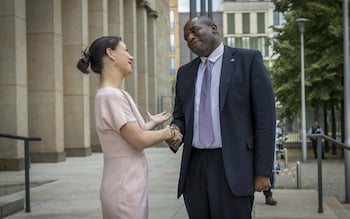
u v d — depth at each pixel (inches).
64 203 382.0
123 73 143.9
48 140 797.9
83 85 900.6
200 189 157.8
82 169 661.3
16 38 679.1
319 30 1119.0
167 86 1796.3
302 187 531.8
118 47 143.4
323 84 1115.3
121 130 137.5
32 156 794.2
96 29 1015.0
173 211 341.4
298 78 1130.7
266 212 351.6
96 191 446.9
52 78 804.6
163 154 1000.9
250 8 3609.7
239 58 155.6
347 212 372.2
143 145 138.6
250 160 152.1
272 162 151.6
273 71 1186.6
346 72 542.9
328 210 357.7
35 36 804.6
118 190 137.9
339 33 1027.9
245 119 153.0
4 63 677.9
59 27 823.1
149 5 1414.9
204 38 155.3
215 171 154.3
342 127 1193.4
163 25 1704.0
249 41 3607.3
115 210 138.1
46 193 438.9
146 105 1374.3
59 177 566.3
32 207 366.0
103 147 141.8
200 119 156.9
